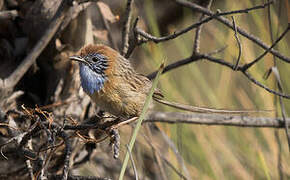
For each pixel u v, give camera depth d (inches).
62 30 389.4
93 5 406.3
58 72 399.2
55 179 318.7
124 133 430.9
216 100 460.4
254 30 461.4
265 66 459.5
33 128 291.7
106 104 345.1
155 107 458.6
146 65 465.4
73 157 398.0
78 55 351.9
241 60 441.4
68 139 274.7
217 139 444.1
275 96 421.1
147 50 454.0
